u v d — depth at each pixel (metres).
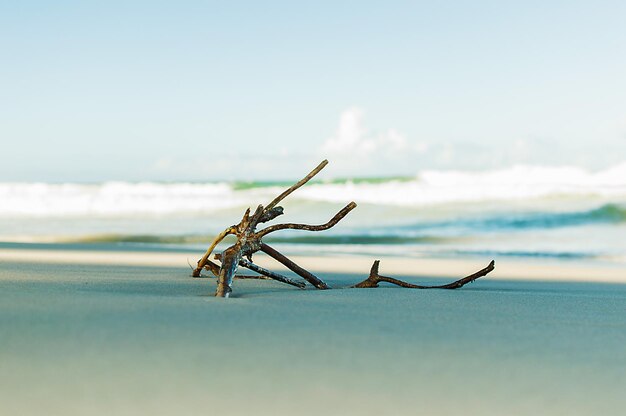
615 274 9.05
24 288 4.55
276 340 2.87
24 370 2.34
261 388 2.22
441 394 2.23
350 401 2.12
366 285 5.71
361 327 3.24
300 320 3.36
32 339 2.75
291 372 2.40
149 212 22.80
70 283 5.10
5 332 2.86
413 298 4.74
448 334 3.15
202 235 17.42
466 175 23.69
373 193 23.97
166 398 2.09
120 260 8.91
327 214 21.39
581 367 2.63
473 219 19.42
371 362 2.57
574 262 11.63
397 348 2.81
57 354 2.54
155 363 2.46
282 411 2.02
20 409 1.98
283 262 5.36
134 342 2.75
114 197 25.66
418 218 20.00
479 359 2.69
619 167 22.72
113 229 18.78
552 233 16.98
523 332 3.31
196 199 25.34
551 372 2.54
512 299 4.94
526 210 20.20
